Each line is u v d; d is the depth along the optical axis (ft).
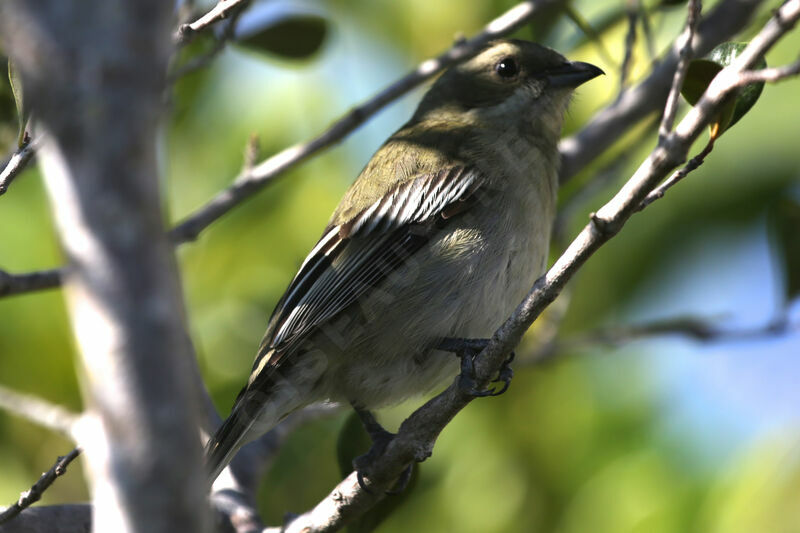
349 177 39.60
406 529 38.04
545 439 38.32
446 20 40.65
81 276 12.03
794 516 34.76
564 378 38.93
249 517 30.17
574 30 41.47
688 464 37.11
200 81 39.83
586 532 36.60
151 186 12.14
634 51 38.99
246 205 39.11
